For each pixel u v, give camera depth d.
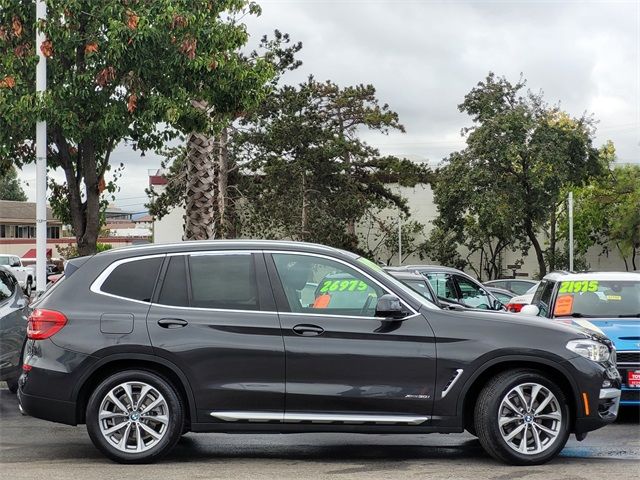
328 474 6.53
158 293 7.04
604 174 44.25
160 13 13.20
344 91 46.88
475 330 6.90
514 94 42.50
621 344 8.95
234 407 6.83
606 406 7.03
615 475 6.50
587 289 10.00
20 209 71.94
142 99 13.43
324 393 6.80
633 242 50.78
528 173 41.62
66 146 14.23
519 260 53.03
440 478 6.39
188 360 6.81
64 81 13.29
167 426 6.84
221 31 13.76
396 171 47.94
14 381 10.69
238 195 41.75
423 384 6.82
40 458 7.18
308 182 42.34
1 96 12.93
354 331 6.85
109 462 6.98
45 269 13.66
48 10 13.48
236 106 14.78
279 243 7.22
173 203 40.94
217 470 6.67
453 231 50.81
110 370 6.95
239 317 6.91
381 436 8.36
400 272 11.30
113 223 130.50
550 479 6.36
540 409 6.88
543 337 6.91
